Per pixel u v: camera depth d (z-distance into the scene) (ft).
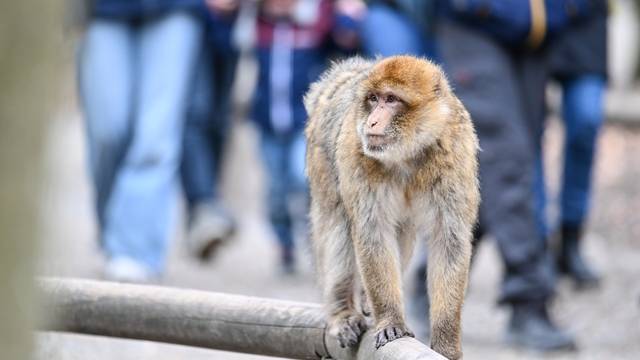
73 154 84.74
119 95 47.88
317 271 28.17
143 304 27.09
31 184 16.02
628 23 98.63
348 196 25.93
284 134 53.31
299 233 55.77
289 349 26.18
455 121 25.95
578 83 49.65
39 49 15.87
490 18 39.96
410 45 45.52
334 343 25.39
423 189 25.86
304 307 26.32
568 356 40.34
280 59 53.01
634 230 64.49
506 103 39.99
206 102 53.62
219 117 55.36
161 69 47.16
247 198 75.51
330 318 25.86
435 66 26.55
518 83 41.98
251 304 26.40
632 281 53.36
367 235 25.72
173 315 26.81
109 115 47.96
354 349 25.45
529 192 40.19
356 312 26.37
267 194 54.19
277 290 50.57
